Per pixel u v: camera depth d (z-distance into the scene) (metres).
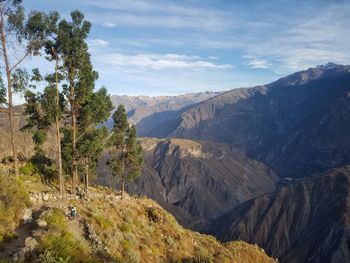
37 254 14.71
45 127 38.03
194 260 34.34
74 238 18.25
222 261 39.56
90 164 46.72
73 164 38.69
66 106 38.41
